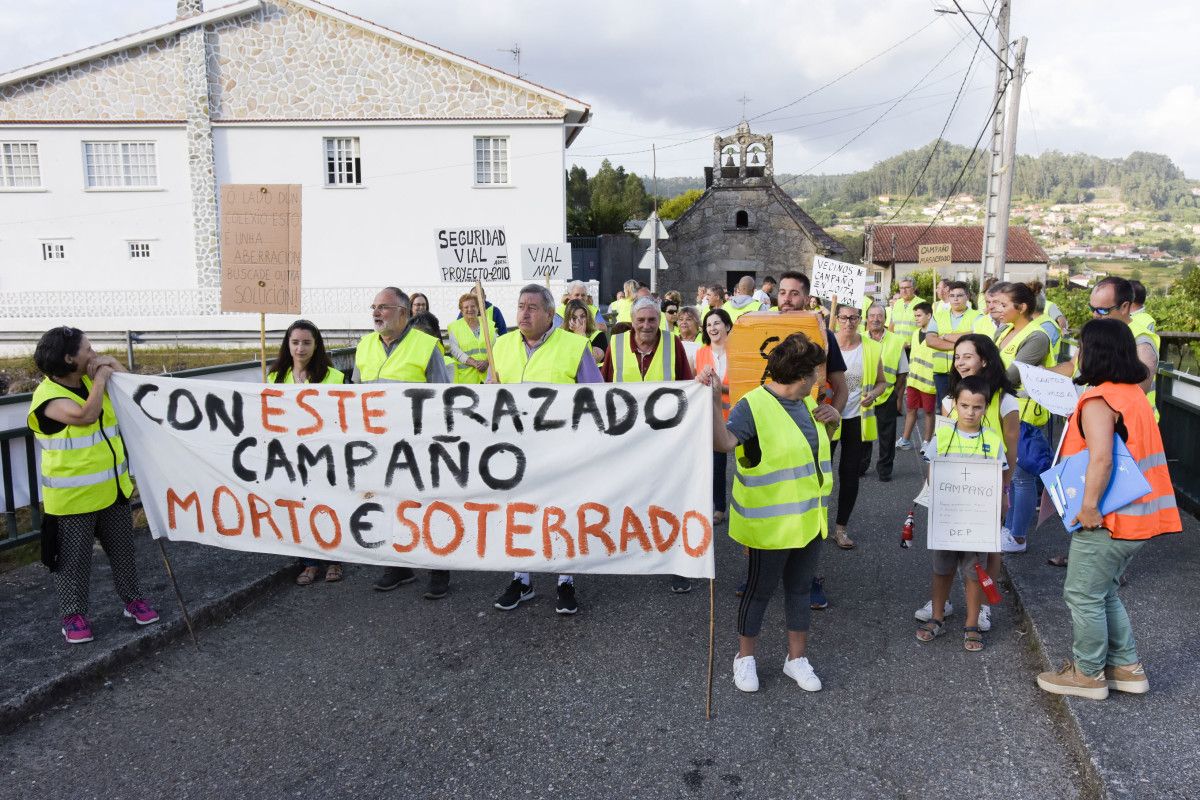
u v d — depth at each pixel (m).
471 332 9.15
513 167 25.94
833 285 7.45
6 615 5.09
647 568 4.47
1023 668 4.58
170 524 5.02
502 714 4.18
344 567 6.34
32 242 25.62
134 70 25.11
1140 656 4.44
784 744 3.89
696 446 4.30
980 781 3.59
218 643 5.00
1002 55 16.48
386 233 26.03
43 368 4.48
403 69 25.47
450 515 4.74
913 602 5.57
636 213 78.94
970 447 4.62
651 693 4.38
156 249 25.75
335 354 9.80
